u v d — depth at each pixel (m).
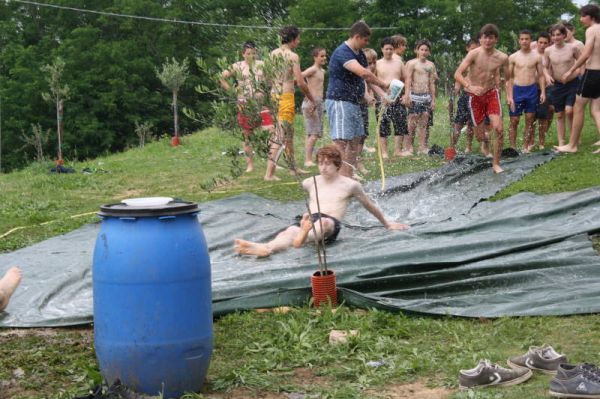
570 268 6.11
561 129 12.95
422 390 4.12
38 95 42.44
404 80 13.70
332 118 9.94
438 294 5.94
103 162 17.05
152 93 44.47
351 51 9.76
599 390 3.75
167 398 4.03
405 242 7.32
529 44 12.88
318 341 4.92
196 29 46.31
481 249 6.79
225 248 7.74
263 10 45.34
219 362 4.70
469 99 11.43
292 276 6.20
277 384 4.29
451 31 41.12
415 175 11.29
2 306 5.70
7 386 4.42
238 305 5.73
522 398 3.88
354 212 9.27
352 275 6.23
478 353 4.55
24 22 47.84
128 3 45.25
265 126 8.95
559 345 4.67
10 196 12.22
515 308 5.43
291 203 10.08
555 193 9.34
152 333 3.94
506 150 12.59
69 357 4.87
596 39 11.66
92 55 43.34
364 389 4.16
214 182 6.60
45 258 7.51
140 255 3.94
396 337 5.02
